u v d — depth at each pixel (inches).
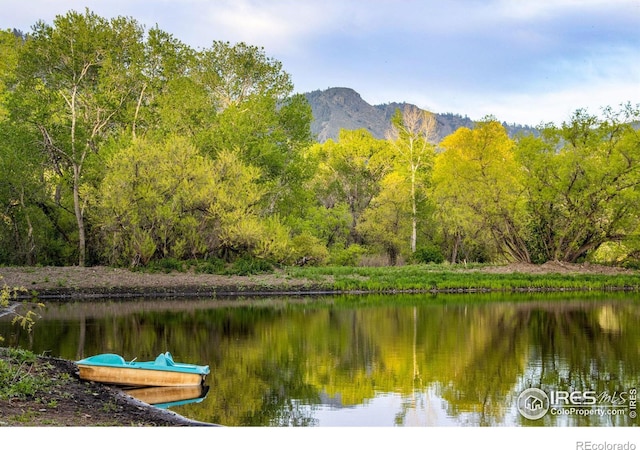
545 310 1184.8
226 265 1589.6
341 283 1481.3
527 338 906.1
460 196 1886.1
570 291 1526.8
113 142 1593.3
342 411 572.4
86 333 924.6
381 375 698.8
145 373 625.9
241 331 956.6
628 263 1868.8
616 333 943.7
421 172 2463.1
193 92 1766.7
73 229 1697.8
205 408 575.5
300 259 1775.3
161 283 1412.4
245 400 602.9
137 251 1503.4
